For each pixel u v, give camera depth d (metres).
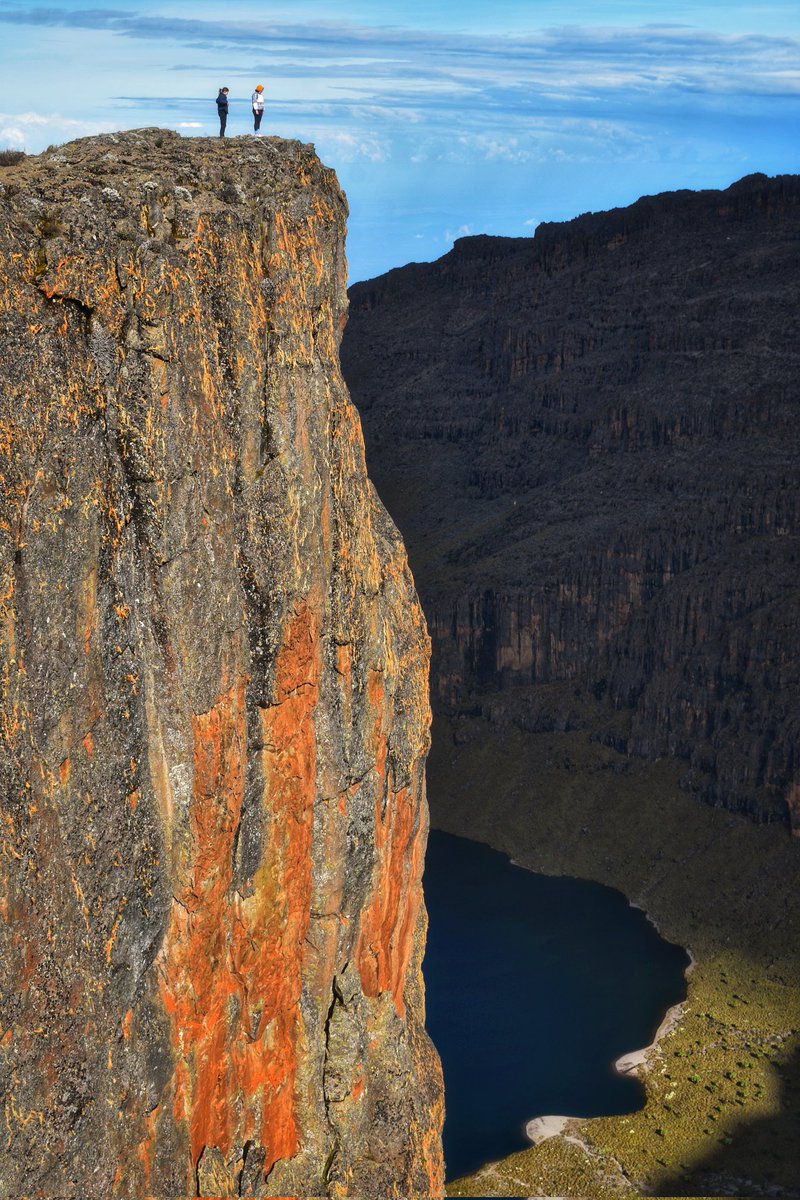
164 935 30.22
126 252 28.42
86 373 27.17
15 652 24.38
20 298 25.36
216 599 31.30
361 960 42.38
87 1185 26.31
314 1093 38.34
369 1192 38.56
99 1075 26.86
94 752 26.97
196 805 30.66
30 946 24.53
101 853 27.20
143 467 28.55
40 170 32.56
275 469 34.53
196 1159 32.12
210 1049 32.47
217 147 39.91
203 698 30.72
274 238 35.69
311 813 37.41
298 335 36.53
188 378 30.22
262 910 35.59
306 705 36.47
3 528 24.06
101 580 27.33
